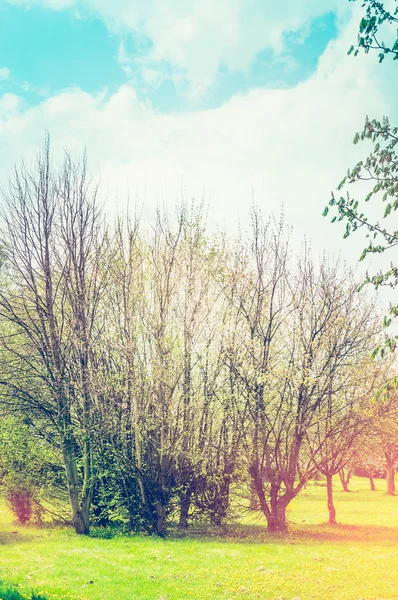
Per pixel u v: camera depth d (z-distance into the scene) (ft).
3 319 83.05
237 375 88.07
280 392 88.33
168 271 88.99
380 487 232.53
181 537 81.71
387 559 60.39
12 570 49.93
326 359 89.10
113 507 88.99
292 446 89.40
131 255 88.22
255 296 92.84
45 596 38.29
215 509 90.79
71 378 81.51
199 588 44.32
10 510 95.50
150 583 45.88
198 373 88.89
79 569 51.29
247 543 74.95
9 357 83.05
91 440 81.00
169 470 84.12
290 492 89.45
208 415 88.22
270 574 50.47
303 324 90.33
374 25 35.50
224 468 88.69
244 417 87.92
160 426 84.58
